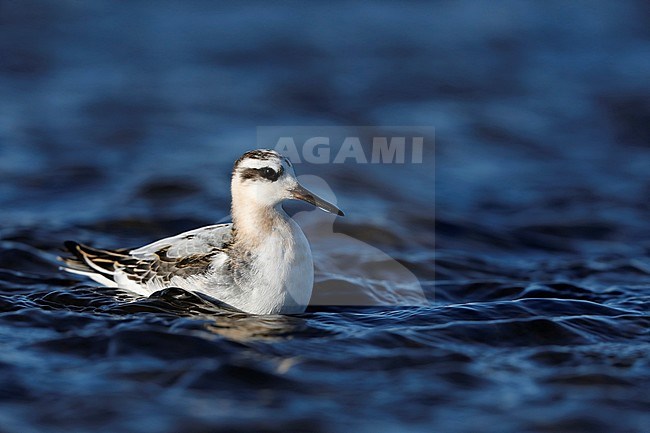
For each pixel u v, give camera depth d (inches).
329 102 1097.4
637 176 877.8
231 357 417.1
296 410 370.6
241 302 471.5
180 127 983.6
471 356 427.8
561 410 372.5
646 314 489.7
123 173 825.5
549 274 601.9
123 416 363.9
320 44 1350.9
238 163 478.3
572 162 923.4
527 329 458.6
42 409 369.4
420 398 382.3
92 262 514.3
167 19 1466.5
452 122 1028.5
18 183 790.5
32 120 994.7
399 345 439.5
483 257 639.1
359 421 363.3
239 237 477.7
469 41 1373.0
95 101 1077.8
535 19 1476.4
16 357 417.1
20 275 556.1
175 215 695.7
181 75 1202.0
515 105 1109.1
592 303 501.7
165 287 485.1
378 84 1174.3
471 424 361.7
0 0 1480.1
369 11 1518.2
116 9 1507.1
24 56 1248.2
